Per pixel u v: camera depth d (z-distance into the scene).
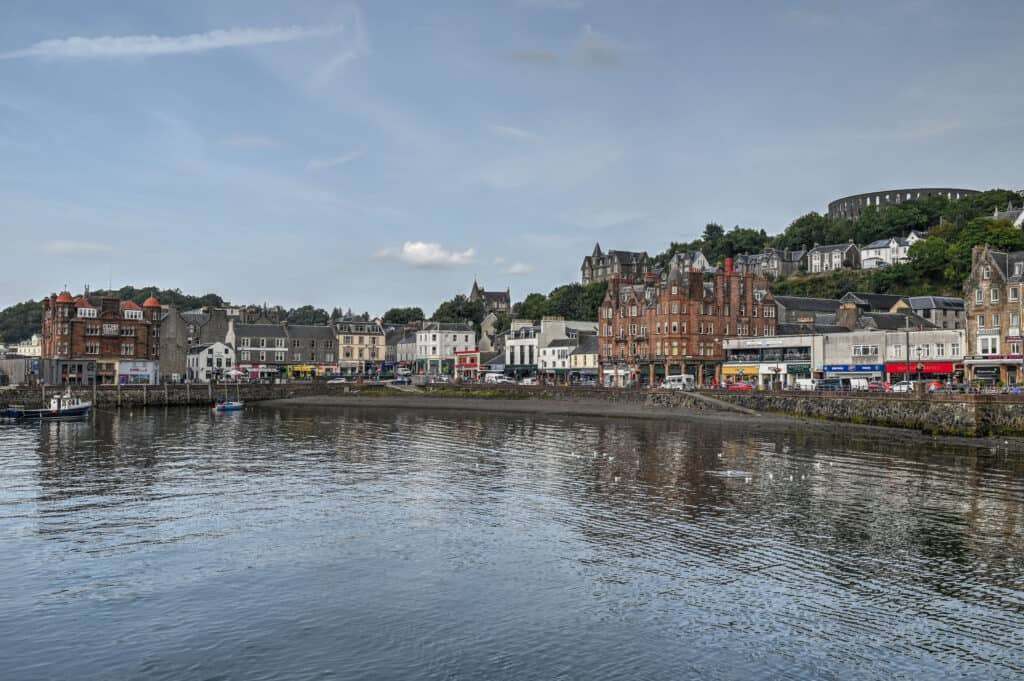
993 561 35.91
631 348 144.50
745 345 133.62
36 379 152.50
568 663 26.05
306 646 27.33
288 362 197.50
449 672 25.47
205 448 75.38
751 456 66.69
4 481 56.28
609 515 44.78
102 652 26.89
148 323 162.50
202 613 30.16
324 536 40.59
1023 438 72.88
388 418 111.75
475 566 35.50
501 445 76.38
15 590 32.47
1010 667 25.77
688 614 29.92
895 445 73.25
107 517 44.78
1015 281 96.62
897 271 192.62
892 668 25.69
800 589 32.44
